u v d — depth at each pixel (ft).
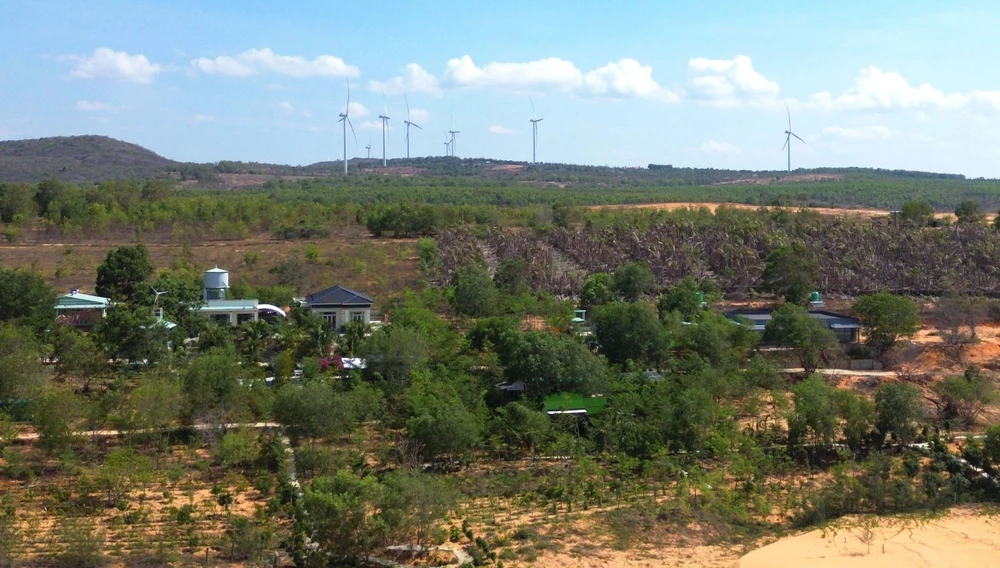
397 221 622.95
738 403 291.58
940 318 379.55
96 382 296.71
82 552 175.63
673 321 339.36
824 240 513.45
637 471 243.40
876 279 452.35
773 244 501.56
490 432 257.34
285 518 204.74
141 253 419.74
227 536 191.01
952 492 230.07
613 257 488.85
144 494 217.36
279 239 614.75
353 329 328.08
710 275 469.98
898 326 339.16
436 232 620.08
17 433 245.24
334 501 180.65
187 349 319.06
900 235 515.09
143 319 303.68
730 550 200.23
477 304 381.19
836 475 233.55
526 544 195.11
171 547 187.52
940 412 290.15
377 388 277.03
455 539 195.62
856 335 357.41
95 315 365.81
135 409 243.40
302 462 229.04
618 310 319.27
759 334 339.36
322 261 518.78
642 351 312.71
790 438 257.55
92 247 572.51
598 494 223.92
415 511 189.88
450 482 225.97
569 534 202.80
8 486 221.46
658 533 205.57
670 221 570.46
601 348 319.06
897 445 263.70
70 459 229.25
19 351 271.49
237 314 368.89
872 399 297.74
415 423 239.71
